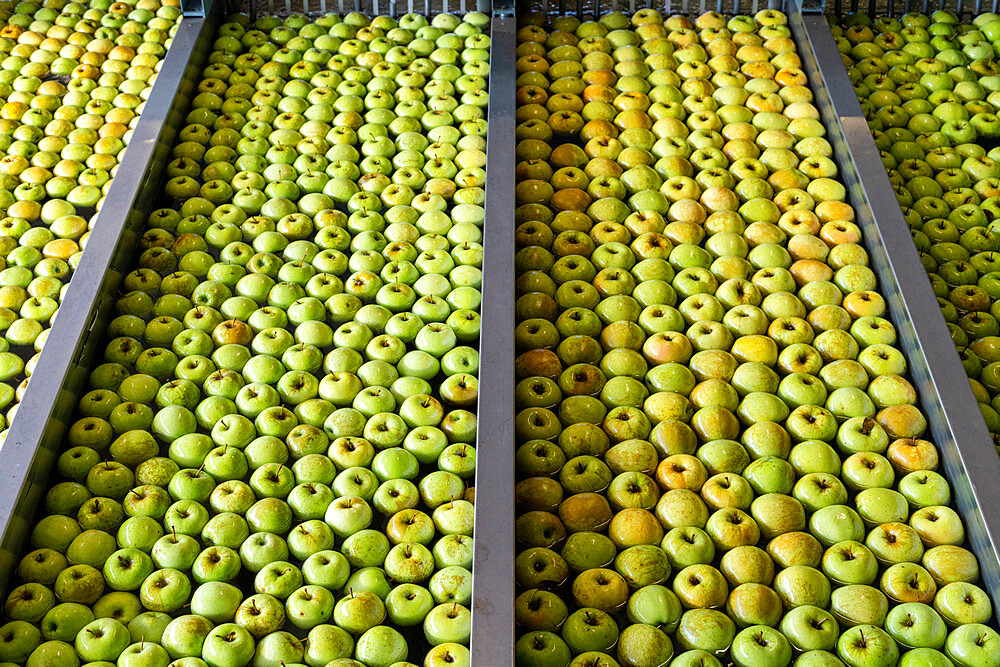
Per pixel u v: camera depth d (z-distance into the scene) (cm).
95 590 204
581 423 239
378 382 250
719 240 293
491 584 192
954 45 393
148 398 246
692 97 348
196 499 222
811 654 192
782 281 280
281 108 343
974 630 197
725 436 237
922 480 229
